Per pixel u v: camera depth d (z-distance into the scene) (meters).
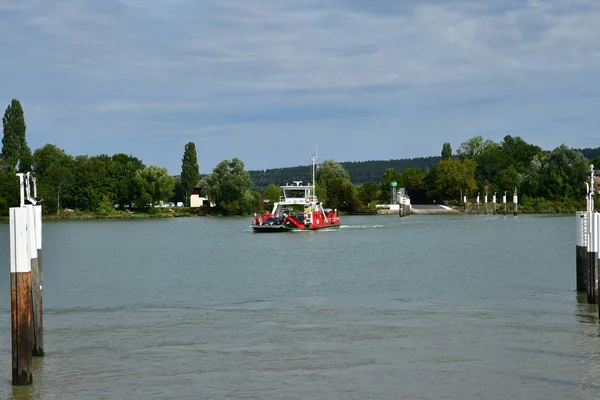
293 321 41.12
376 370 30.48
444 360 31.89
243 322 41.03
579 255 49.22
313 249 97.50
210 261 81.62
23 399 27.19
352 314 43.22
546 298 48.47
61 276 66.94
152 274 68.06
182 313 44.47
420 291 53.25
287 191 145.25
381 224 172.88
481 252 90.06
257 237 124.88
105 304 48.66
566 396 27.00
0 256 94.06
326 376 29.75
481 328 38.34
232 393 27.78
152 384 28.92
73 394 27.78
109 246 108.25
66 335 37.78
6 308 47.44
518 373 29.81
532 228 150.38
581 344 34.44
